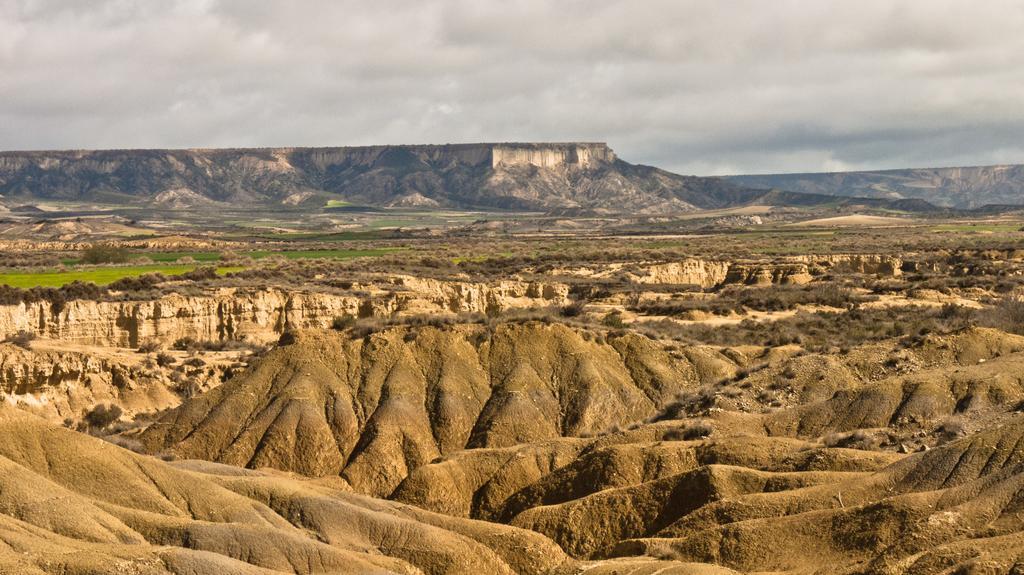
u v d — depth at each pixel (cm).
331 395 9769
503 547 7069
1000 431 6488
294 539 6694
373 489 8975
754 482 6900
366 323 10856
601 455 7831
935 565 5331
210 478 7538
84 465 7088
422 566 6900
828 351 9719
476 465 8519
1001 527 5647
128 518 6675
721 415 8456
